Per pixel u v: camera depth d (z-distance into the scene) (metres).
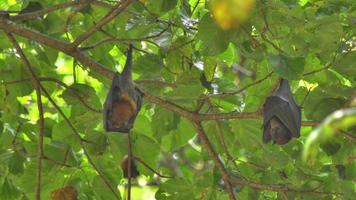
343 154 11.56
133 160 12.62
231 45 12.90
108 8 12.42
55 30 12.91
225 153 12.93
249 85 11.27
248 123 12.36
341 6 11.20
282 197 11.85
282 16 10.14
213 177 11.87
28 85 12.91
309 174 11.93
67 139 12.38
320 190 11.59
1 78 12.88
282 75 9.70
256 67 12.37
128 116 11.07
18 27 11.13
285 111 10.89
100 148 12.42
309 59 11.45
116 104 11.05
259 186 11.33
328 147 11.32
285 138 10.89
